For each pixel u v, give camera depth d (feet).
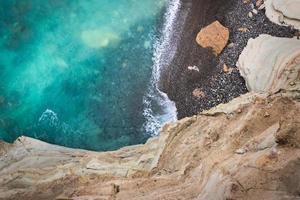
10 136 24.41
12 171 19.22
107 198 14.94
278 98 16.47
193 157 16.57
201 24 24.36
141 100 23.91
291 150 11.89
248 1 24.00
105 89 24.52
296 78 18.70
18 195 16.49
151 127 23.29
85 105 24.41
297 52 20.40
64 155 20.77
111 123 23.81
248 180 11.67
